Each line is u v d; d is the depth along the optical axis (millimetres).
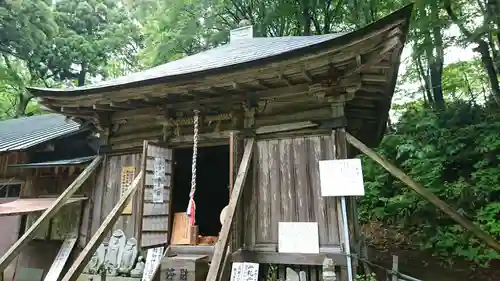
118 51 24219
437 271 7633
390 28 4051
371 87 5570
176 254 5684
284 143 5613
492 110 11672
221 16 17547
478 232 4539
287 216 5281
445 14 12867
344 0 15000
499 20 10328
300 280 4883
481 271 7410
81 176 6570
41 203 7168
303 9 14961
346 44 4316
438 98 14570
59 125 10609
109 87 5820
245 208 5488
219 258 4320
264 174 5590
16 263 7441
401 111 16391
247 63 4875
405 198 10297
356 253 5074
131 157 6754
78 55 20281
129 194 5609
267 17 15203
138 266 5875
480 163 9734
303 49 4512
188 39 16875
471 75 14891
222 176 9695
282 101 5773
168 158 6297
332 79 5070
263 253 5172
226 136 6000
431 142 11258
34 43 16703
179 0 17141
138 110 6742
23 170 8547
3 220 8070
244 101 5871
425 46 11680
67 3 21891
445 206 4652
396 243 9523
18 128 11891
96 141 9664
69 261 6641
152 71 7449
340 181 4941
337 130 5277
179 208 8125
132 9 24375
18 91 19703
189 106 6250
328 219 5066
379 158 4973
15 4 14992
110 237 6379
